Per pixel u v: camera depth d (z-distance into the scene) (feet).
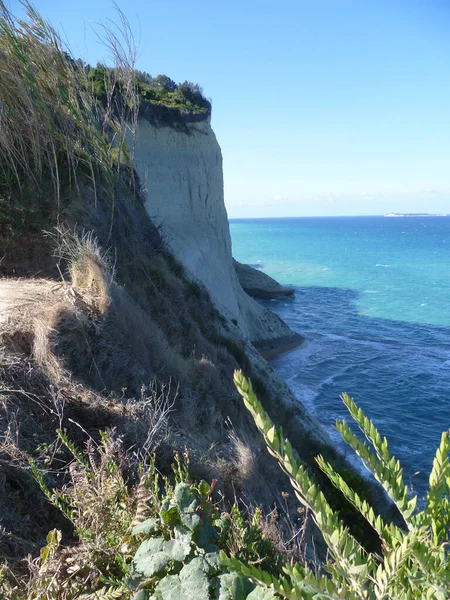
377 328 150.10
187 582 7.93
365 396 90.38
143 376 19.53
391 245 538.06
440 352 122.11
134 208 36.40
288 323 155.12
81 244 23.67
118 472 10.64
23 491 11.31
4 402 13.01
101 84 32.37
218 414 22.45
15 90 25.63
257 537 10.46
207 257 94.58
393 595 5.12
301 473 4.47
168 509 9.12
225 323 44.68
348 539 4.69
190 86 99.04
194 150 94.38
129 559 9.39
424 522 5.27
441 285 247.91
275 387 43.83
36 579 8.64
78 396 14.96
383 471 5.29
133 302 24.36
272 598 6.86
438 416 81.97
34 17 25.45
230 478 16.67
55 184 27.86
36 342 15.67
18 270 23.38
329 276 285.43
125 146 29.32
